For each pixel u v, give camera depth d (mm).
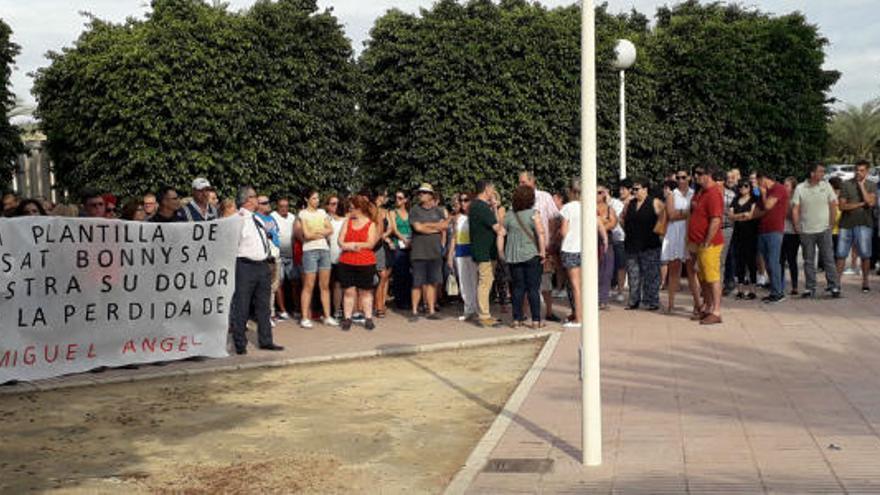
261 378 10469
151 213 12797
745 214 14891
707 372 9633
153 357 11094
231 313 12188
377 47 17094
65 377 10367
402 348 11828
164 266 11125
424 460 7234
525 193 13008
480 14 17109
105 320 10734
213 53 15453
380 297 14719
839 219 15875
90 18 16875
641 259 14305
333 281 14516
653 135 20422
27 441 7938
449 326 13633
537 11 17234
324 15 16609
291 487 6602
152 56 15109
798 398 8352
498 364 11031
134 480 6816
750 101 21438
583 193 6473
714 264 12656
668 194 13875
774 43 22047
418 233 14367
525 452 6953
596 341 6551
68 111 16516
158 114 15312
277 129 16031
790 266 15641
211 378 10516
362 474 6883
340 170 16953
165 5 16250
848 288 16281
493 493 6020
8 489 6637
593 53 6340
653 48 21375
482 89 16672
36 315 10219
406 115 17203
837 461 6410
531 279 13070
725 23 22562
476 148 16688
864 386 8750
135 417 8727
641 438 7191
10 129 16688
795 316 13164
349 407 9008
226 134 15516
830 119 27531
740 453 6688
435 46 16656
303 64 16328
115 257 10773
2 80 16344
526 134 16953
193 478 6852
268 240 12273
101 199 11258
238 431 8180
